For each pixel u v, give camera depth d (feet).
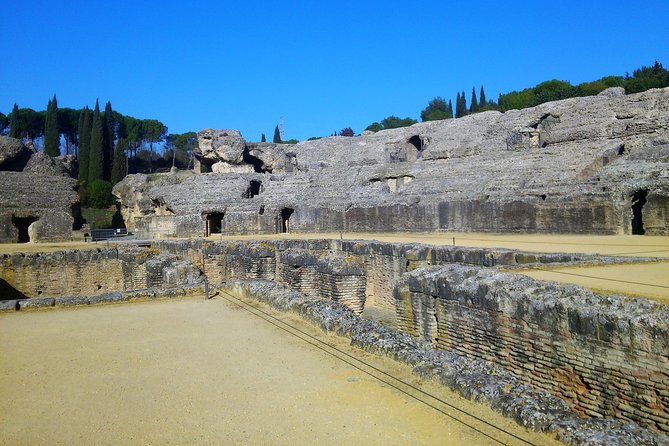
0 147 214.07
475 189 141.08
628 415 32.78
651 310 33.58
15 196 184.14
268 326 58.49
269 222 184.34
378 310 84.53
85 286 109.40
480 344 44.60
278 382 40.06
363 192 177.37
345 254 84.12
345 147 231.50
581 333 35.73
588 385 35.27
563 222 115.75
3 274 105.40
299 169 227.81
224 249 112.27
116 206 277.23
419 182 164.55
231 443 30.35
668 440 25.61
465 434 29.71
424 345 47.01
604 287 43.86
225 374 42.50
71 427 33.30
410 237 126.93
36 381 42.11
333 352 47.01
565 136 153.17
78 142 382.22
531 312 39.50
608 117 150.10
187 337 54.85
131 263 108.27
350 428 31.55
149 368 44.70
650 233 104.01
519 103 320.50
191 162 407.64
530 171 137.39
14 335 57.47
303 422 32.78
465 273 49.62
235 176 207.31
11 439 31.76
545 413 29.86
